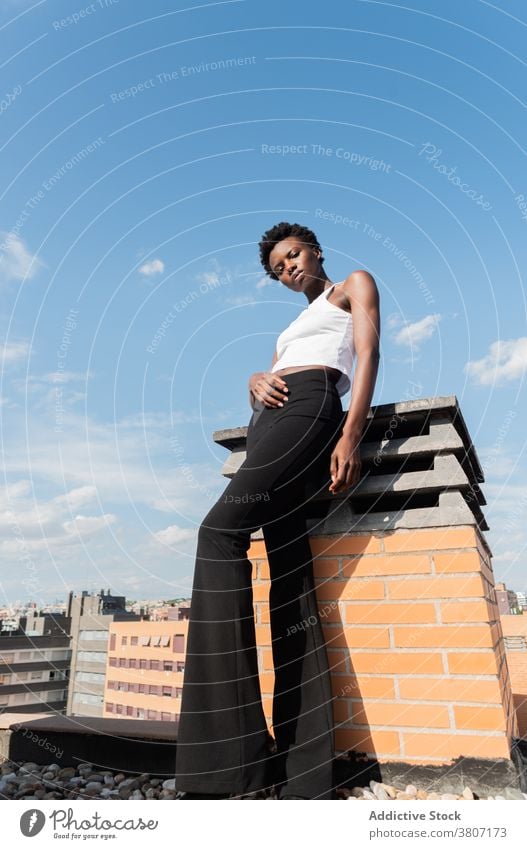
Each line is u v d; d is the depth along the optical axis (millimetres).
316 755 1349
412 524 1605
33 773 1783
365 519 1675
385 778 1436
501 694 1414
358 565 1639
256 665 1346
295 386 1598
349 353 1723
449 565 1527
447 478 1600
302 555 1583
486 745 1363
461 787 1354
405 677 1493
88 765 1806
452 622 1483
